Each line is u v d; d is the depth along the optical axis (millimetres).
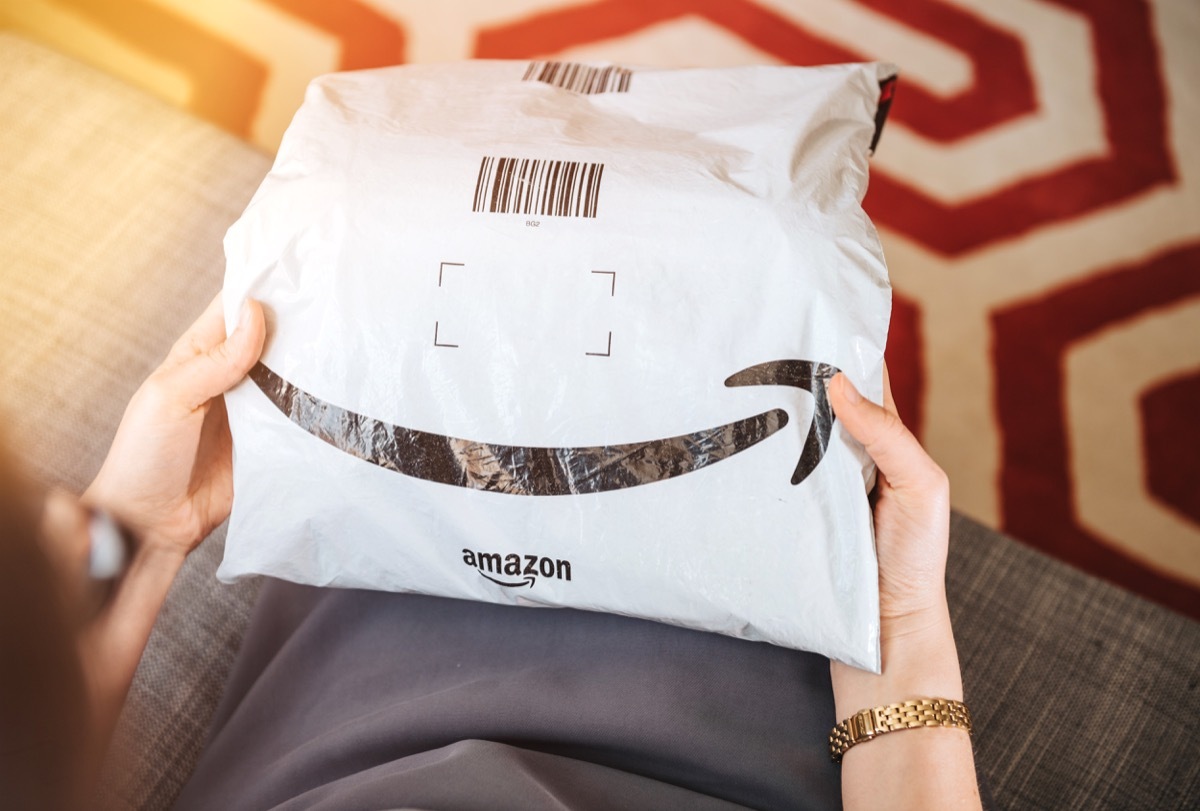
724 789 536
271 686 615
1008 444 1181
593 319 492
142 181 818
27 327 759
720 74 565
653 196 493
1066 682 691
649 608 516
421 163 506
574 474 502
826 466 498
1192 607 1099
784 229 486
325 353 504
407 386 501
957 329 1239
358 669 607
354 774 521
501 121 531
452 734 538
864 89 554
